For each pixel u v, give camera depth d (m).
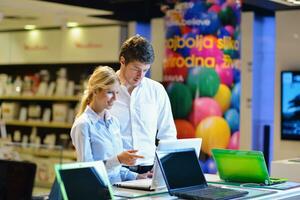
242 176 3.73
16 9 8.19
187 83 7.00
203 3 6.90
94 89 3.48
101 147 3.51
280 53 8.38
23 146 2.72
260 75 9.03
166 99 4.22
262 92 9.02
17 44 10.32
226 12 6.95
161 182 3.29
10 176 2.53
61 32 9.79
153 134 4.12
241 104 8.79
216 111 6.96
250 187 3.56
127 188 3.35
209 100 6.95
